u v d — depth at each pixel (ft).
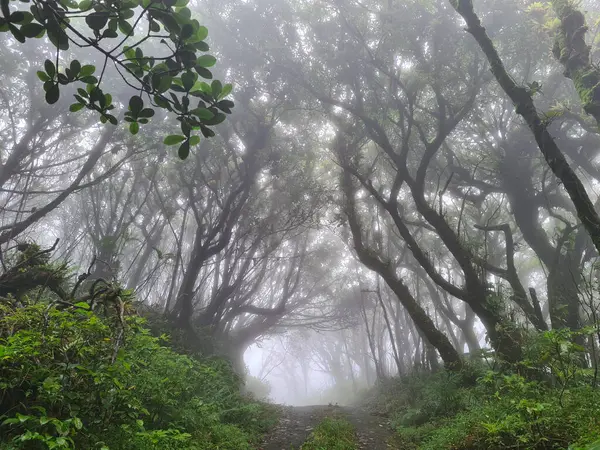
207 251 53.57
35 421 13.11
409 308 50.85
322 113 58.03
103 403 14.70
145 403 19.48
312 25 52.65
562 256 53.16
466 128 63.98
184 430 21.33
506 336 37.47
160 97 9.98
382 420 40.40
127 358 19.13
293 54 54.49
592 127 49.96
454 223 73.92
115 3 9.59
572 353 24.22
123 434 14.98
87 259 67.87
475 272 45.80
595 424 17.30
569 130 64.03
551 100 55.77
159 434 15.30
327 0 49.96
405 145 50.11
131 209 68.64
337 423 31.14
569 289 47.14
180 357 26.55
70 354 15.31
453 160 67.31
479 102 55.21
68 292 33.99
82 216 65.46
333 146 56.75
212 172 61.67
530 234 59.16
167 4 9.47
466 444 22.24
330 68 53.52
